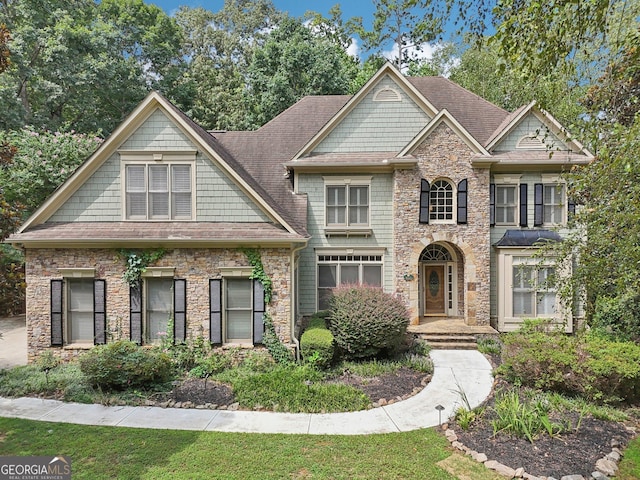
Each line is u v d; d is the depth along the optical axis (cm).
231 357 1151
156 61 2864
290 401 898
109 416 840
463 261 1575
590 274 830
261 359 1127
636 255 694
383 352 1223
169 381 1023
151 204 1219
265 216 1220
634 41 662
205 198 1218
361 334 1152
